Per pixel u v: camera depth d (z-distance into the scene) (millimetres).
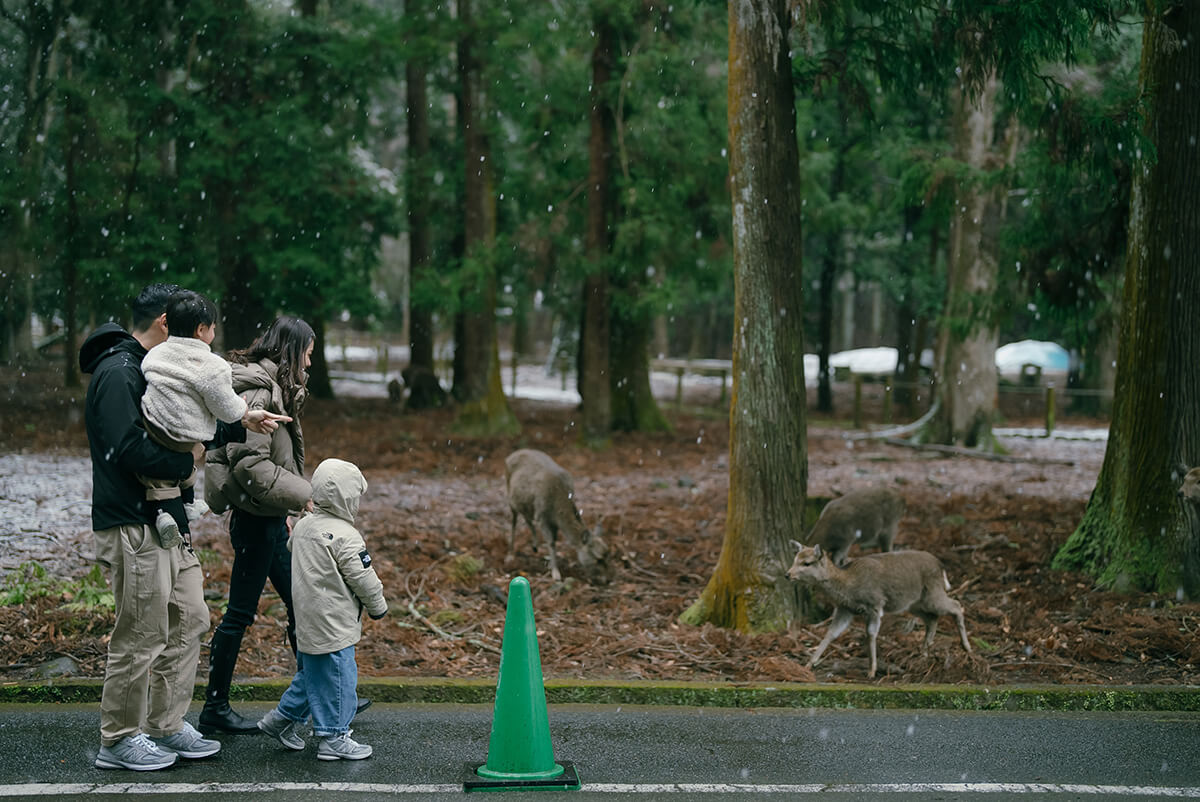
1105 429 26812
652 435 22875
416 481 16062
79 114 23250
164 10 23141
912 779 5375
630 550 11492
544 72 20453
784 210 8406
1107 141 9422
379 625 8094
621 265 19750
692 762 5605
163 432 5047
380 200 25734
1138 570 9383
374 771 5355
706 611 8586
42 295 29266
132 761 5223
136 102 22797
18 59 26734
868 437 23375
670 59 18891
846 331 54188
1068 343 15141
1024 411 31688
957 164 17109
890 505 9859
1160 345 9383
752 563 8398
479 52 20844
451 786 5176
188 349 5109
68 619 7574
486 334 21969
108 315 23766
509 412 22234
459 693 6684
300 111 23375
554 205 21016
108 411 5020
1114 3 9672
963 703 6734
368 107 26672
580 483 16297
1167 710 6730
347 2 28141
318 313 24328
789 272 8438
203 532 11461
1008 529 12547
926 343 40094
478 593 9422
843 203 23438
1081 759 5711
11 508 12305
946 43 9414
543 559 10852
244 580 5812
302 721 5629
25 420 20922
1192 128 9180
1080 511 13773
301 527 5461
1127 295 9734
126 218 23125
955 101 19859
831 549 9602
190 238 23031
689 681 6957
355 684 5555
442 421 24766
